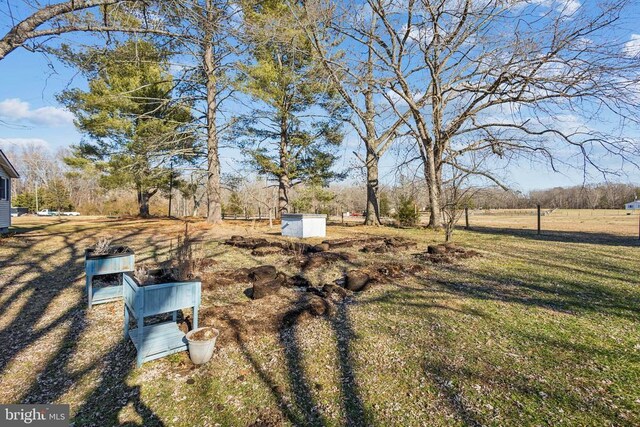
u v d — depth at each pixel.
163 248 8.45
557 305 4.13
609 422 1.96
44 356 2.96
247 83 11.94
